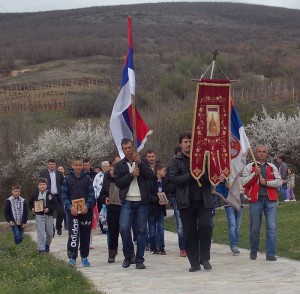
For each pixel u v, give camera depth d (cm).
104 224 1923
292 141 3488
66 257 1467
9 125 3706
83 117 4866
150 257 1416
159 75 5950
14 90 6391
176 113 3591
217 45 10231
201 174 1129
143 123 1297
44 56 9375
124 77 1291
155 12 13350
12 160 3484
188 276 1095
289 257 1316
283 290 929
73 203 1259
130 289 986
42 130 3884
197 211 1152
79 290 955
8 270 1145
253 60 7538
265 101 4384
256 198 1249
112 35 11550
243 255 1377
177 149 1359
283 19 13362
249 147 1273
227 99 1170
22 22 13162
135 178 1220
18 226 1628
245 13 13512
